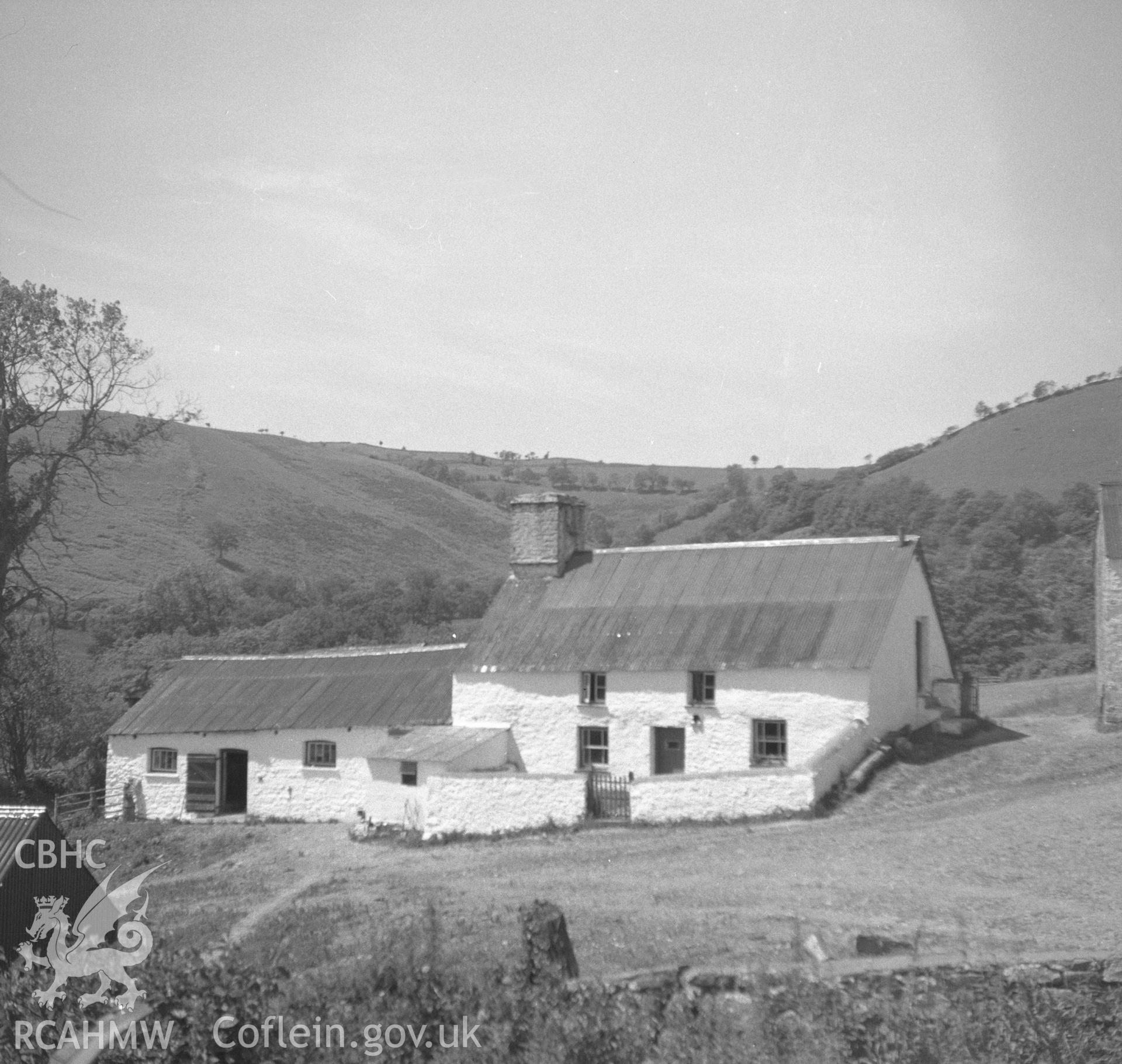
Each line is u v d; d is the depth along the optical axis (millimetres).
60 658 62031
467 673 40250
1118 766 33562
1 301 46656
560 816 34562
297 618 91688
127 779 45938
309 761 43000
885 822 30578
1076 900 22578
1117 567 39375
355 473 193250
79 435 49812
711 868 27844
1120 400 120562
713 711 36781
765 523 119250
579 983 16906
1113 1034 15445
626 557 42406
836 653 35562
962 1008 15672
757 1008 15875
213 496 157625
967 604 74750
